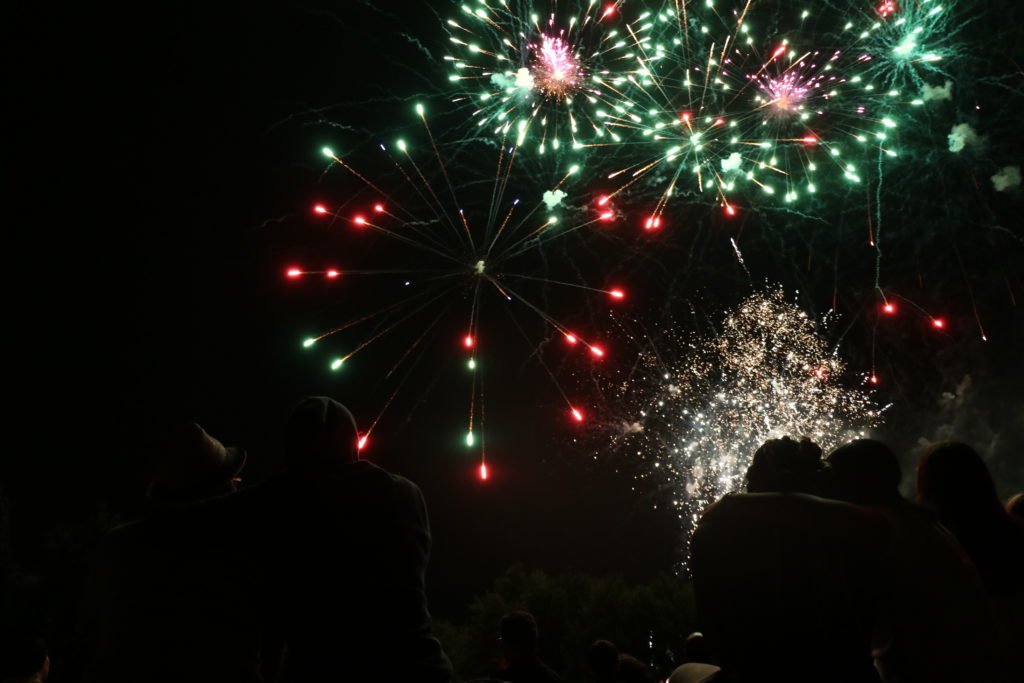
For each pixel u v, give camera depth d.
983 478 3.48
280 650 3.27
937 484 3.51
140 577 3.13
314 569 3.14
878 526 2.86
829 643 2.74
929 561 2.86
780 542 2.81
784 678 2.73
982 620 2.82
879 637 2.92
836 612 2.76
